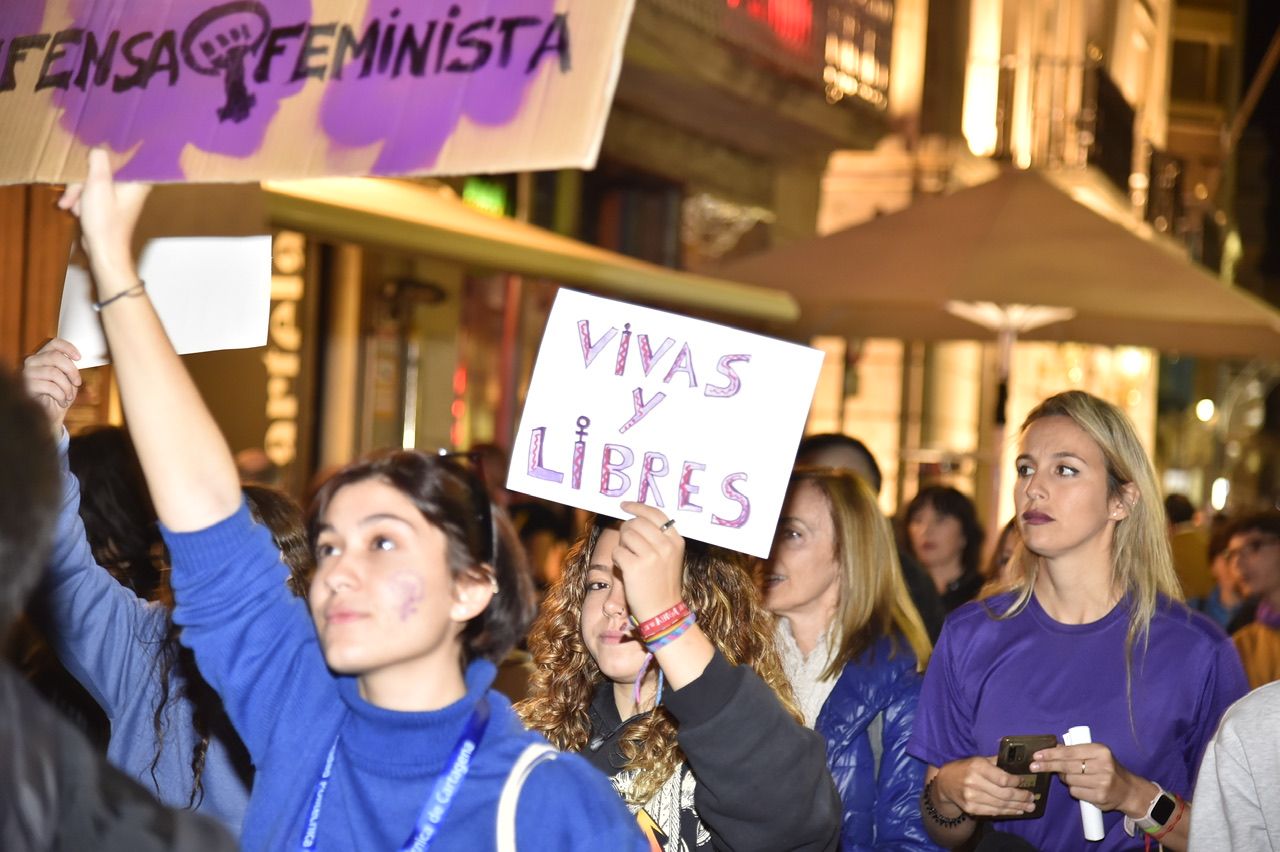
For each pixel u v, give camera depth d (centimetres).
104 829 145
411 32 239
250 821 211
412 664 202
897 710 346
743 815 236
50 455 140
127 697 288
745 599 281
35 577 140
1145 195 2192
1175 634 331
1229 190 3075
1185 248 2422
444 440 977
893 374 1580
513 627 212
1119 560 336
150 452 220
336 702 214
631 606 238
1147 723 327
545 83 227
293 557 291
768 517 247
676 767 262
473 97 232
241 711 219
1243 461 3203
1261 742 255
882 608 356
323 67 245
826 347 1528
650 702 275
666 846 259
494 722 203
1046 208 759
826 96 1332
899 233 770
